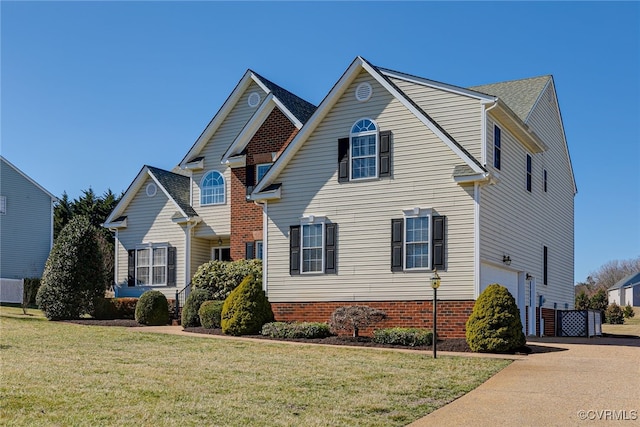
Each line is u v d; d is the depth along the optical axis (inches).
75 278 1057.5
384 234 848.3
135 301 1120.8
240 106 1170.6
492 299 713.6
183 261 1163.3
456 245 799.1
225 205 1156.5
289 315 901.8
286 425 372.2
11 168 1638.8
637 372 560.4
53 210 1753.2
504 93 1133.1
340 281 871.7
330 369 563.8
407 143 844.6
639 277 3159.5
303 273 898.7
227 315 856.3
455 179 796.0
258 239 1092.5
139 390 452.8
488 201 831.1
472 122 844.6
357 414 403.2
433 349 671.8
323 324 828.6
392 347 738.8
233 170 1133.1
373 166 866.1
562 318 1113.4
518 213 955.3
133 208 1232.8
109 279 1605.6
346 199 879.7
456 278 794.2
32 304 1476.4
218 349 690.8
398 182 845.2
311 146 912.9
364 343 760.3
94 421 366.9
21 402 403.9
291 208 917.8
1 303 1437.0
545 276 1091.9
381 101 868.0
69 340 749.3
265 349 695.1
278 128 1085.8
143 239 1211.9
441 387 490.0
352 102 888.3
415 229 828.0
